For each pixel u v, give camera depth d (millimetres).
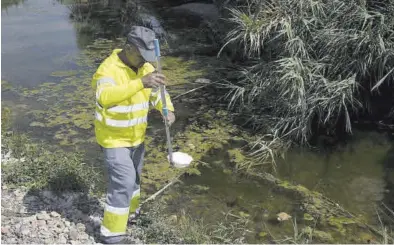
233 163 5637
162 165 5547
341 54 6055
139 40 3623
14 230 4184
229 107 6938
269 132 6219
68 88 7719
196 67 8547
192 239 4164
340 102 5941
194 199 4965
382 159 5727
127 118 3799
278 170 5543
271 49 6641
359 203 4941
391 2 6012
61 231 4215
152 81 3533
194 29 10961
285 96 6156
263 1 6559
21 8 14008
